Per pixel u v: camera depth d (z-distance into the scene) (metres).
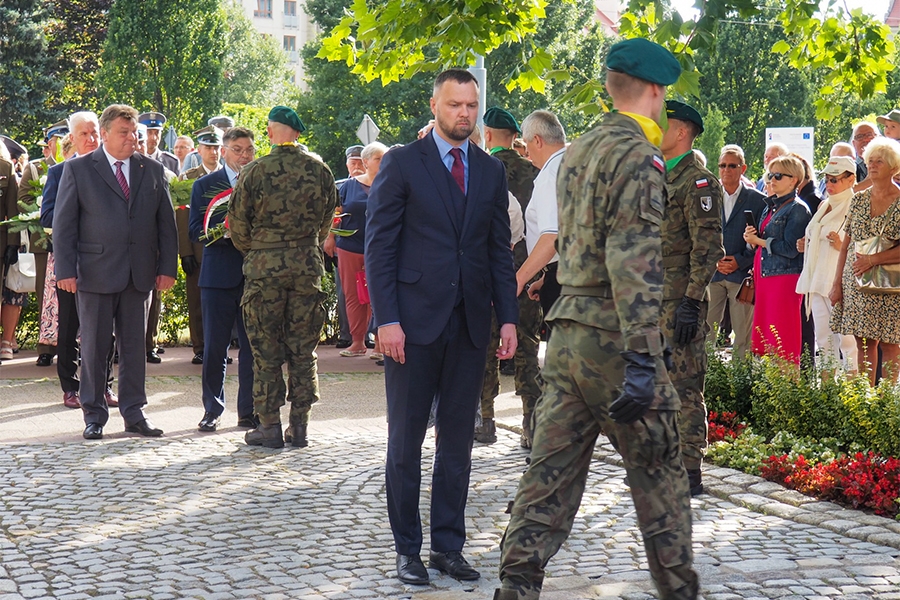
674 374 6.21
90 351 7.94
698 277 5.96
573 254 3.84
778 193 9.44
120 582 4.82
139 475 6.84
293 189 7.48
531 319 7.52
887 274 8.20
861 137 10.98
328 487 6.60
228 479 6.77
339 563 5.12
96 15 58.69
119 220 7.95
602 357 3.77
